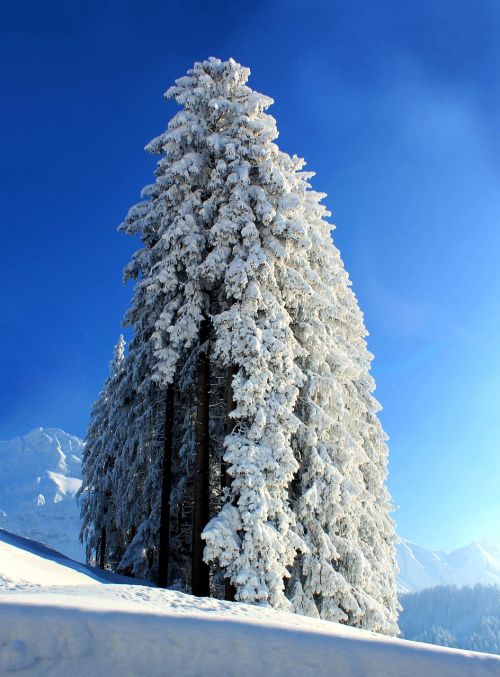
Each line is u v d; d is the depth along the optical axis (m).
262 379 14.86
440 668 5.68
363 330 26.05
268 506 14.09
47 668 5.23
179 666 5.50
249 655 5.77
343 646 6.05
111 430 27.78
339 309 21.12
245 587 12.95
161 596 8.74
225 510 13.90
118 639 5.73
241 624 6.43
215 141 16.91
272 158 18.00
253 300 15.41
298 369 16.45
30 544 17.16
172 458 20.48
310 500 16.03
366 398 25.58
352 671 5.60
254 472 14.04
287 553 14.43
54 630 5.70
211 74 19.09
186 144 18.00
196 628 6.14
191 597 8.98
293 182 17.88
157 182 18.06
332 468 16.73
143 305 19.48
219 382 18.23
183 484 19.89
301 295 17.02
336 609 15.59
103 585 9.51
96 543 28.92
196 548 14.70
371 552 20.14
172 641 5.84
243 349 14.98
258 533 13.42
